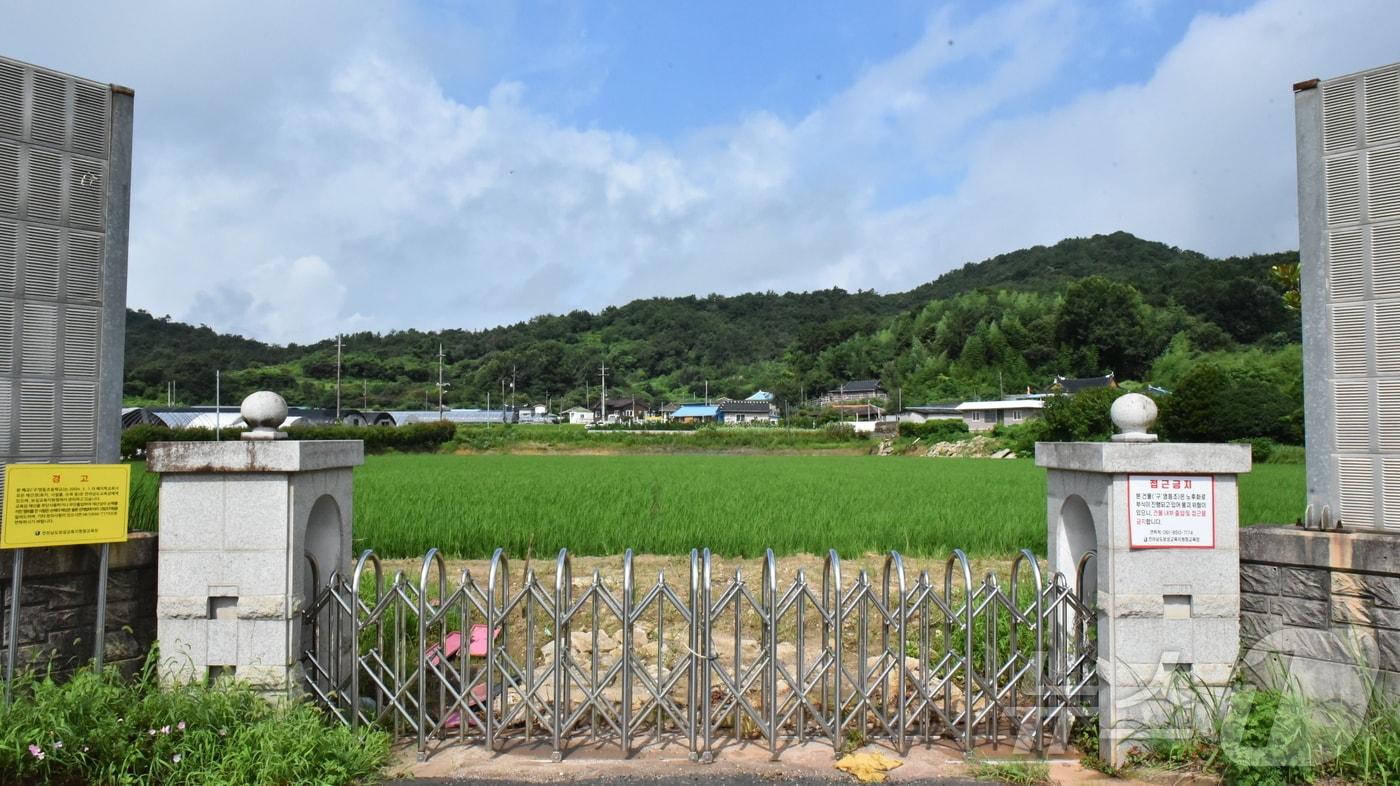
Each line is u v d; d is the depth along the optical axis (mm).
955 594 10789
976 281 179625
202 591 5918
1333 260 6191
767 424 97938
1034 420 67125
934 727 6848
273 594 5914
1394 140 5910
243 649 5918
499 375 136000
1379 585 5660
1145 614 5922
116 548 6129
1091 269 161875
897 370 121812
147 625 6375
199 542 5938
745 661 8680
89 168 6391
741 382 145750
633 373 159875
